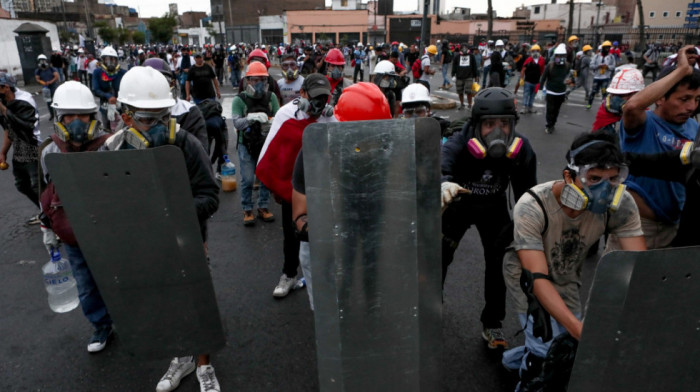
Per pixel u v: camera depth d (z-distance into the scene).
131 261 1.86
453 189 1.96
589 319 1.32
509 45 32.38
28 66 19.72
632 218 1.95
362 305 1.47
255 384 2.65
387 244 1.44
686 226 2.24
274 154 3.04
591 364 1.38
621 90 4.36
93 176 1.73
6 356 2.90
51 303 3.48
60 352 2.93
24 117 4.36
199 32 87.88
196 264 1.91
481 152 2.36
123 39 64.69
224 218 5.21
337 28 66.12
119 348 2.96
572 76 13.41
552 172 6.64
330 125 1.34
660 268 1.28
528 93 11.88
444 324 3.17
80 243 1.81
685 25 33.56
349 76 23.91
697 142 2.15
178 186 1.77
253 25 78.94
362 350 1.51
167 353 2.04
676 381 1.42
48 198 2.59
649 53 20.50
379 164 1.39
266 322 3.24
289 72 5.57
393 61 9.80
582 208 1.81
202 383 2.53
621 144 2.74
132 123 2.29
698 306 1.34
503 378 2.65
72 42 50.81
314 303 1.45
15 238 4.71
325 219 1.40
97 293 2.83
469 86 11.98
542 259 1.93
